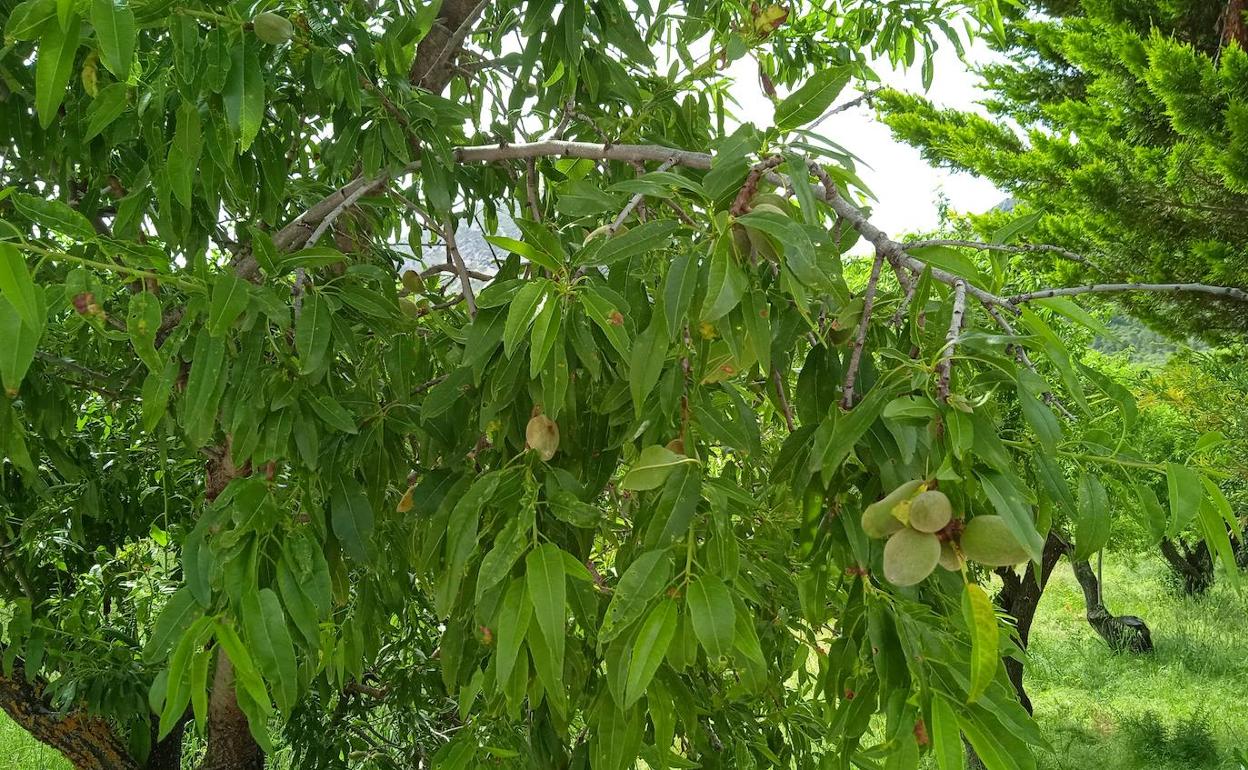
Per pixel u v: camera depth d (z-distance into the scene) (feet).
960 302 2.78
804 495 3.55
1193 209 16.90
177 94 4.32
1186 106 15.61
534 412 3.72
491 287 3.42
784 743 6.08
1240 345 18.99
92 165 5.07
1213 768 18.58
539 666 3.03
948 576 3.44
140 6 3.59
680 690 3.70
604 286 3.32
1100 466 3.15
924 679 2.75
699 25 6.45
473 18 6.11
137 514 9.91
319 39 4.35
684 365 3.60
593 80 5.95
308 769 9.10
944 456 2.52
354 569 5.90
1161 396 18.74
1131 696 23.50
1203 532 3.07
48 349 6.41
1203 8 18.83
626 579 2.88
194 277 3.84
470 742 4.34
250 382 4.04
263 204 5.49
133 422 8.84
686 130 6.14
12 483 8.43
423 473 4.53
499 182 6.75
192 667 3.21
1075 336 18.92
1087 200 17.67
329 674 5.81
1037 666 25.64
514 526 3.18
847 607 3.42
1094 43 18.03
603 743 3.51
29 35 3.24
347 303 4.52
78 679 8.70
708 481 3.25
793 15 8.57
